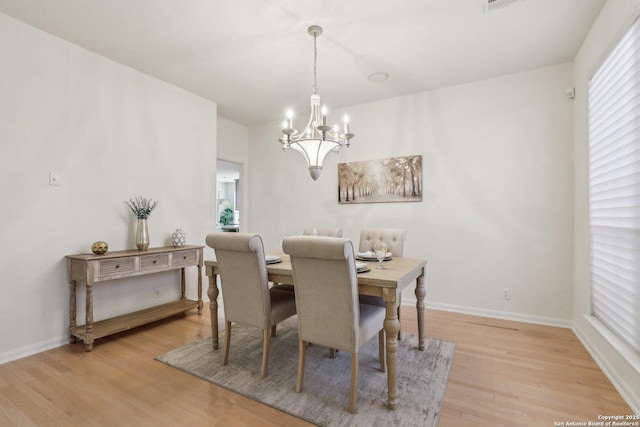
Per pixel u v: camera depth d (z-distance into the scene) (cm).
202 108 392
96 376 215
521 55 289
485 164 340
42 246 256
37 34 252
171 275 361
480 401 186
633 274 190
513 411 176
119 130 308
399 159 386
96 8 224
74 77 275
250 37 261
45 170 258
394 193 389
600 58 222
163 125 348
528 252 321
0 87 234
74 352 252
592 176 251
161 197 347
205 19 237
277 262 248
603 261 232
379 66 310
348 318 178
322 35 257
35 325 252
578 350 253
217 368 227
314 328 190
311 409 179
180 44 272
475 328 303
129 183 316
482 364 230
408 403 184
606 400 185
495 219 336
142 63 307
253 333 295
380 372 221
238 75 332
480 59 296
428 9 223
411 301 382
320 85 355
